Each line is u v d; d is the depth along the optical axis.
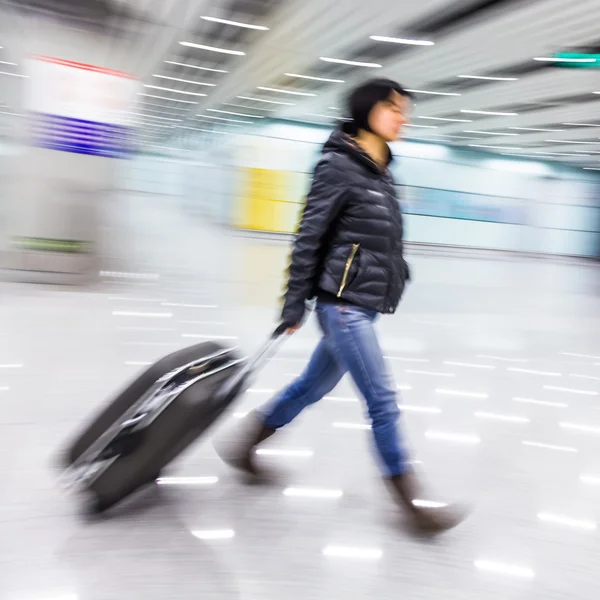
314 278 1.73
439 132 16.88
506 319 5.97
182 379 1.68
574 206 20.50
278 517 1.82
